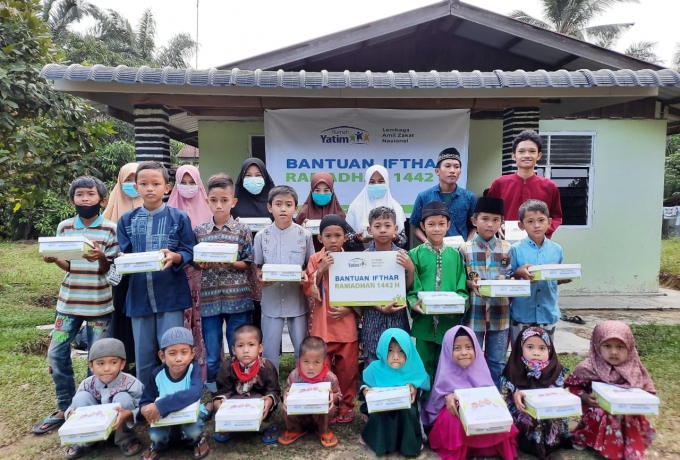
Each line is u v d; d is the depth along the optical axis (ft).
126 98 15.76
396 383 8.13
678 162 60.80
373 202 12.21
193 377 7.98
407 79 13.83
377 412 8.01
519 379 8.16
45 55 17.07
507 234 11.16
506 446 7.66
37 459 7.88
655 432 7.95
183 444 8.22
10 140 16.37
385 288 9.04
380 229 9.20
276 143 16.63
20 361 12.21
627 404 7.16
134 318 8.88
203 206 11.33
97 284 8.91
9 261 31.83
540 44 17.11
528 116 15.97
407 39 19.63
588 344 13.92
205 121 21.03
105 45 58.03
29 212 44.42
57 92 16.62
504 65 19.90
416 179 16.99
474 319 9.15
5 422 9.05
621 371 7.76
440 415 8.03
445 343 8.34
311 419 8.59
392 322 9.21
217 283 9.53
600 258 21.90
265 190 11.78
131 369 10.69
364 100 15.94
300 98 15.83
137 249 8.86
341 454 8.01
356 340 9.45
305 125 16.62
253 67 16.25
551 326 9.37
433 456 7.95
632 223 21.84
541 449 7.77
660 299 21.01
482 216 9.10
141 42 66.74
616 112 21.39
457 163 11.32
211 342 9.61
